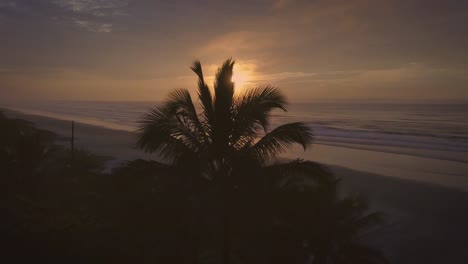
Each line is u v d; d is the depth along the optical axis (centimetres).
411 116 13462
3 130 3994
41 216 1606
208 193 904
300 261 1184
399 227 2020
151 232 1300
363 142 6016
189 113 937
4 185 2008
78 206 1861
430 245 1792
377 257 1217
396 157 4500
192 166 919
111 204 1645
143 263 1249
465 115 13662
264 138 913
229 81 933
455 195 2659
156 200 1270
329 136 6906
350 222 1205
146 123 917
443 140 6109
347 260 1165
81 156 3116
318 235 1161
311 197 1059
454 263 1630
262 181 912
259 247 1197
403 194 2708
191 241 1188
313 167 913
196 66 955
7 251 1212
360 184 3019
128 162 999
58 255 1252
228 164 951
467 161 4141
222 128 927
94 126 9056
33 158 2200
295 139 892
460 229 1992
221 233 1136
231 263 1270
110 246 1345
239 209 949
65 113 16525
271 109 919
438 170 3603
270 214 980
